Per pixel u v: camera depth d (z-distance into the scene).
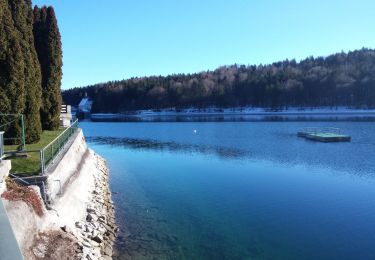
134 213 21.25
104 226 17.95
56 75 31.39
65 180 18.52
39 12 30.66
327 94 147.62
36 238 12.42
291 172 32.56
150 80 191.00
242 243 17.17
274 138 60.28
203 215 20.98
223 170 33.97
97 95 180.62
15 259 5.15
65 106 41.94
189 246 16.77
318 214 21.06
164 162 39.25
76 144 25.38
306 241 17.38
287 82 156.25
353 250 16.41
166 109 171.38
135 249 16.31
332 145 50.12
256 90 160.50
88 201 20.11
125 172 33.84
